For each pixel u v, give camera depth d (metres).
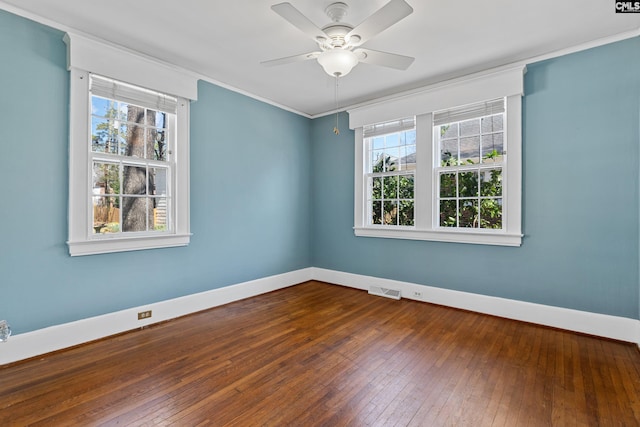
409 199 3.80
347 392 1.86
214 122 3.45
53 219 2.38
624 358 2.26
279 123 4.23
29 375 2.03
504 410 1.69
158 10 2.18
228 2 2.09
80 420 1.61
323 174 4.61
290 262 4.41
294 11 1.76
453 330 2.79
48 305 2.35
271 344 2.51
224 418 1.63
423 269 3.63
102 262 2.63
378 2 2.07
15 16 2.20
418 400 1.78
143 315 2.87
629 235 2.51
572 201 2.73
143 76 2.78
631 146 2.49
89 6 2.14
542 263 2.88
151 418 1.62
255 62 2.99
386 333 2.73
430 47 2.69
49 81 2.35
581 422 1.59
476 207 3.32
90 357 2.28
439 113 3.46
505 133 3.05
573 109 2.72
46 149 2.34
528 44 2.65
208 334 2.70
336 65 2.12
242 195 3.76
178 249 3.14
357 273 4.24
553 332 2.74
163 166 3.04
